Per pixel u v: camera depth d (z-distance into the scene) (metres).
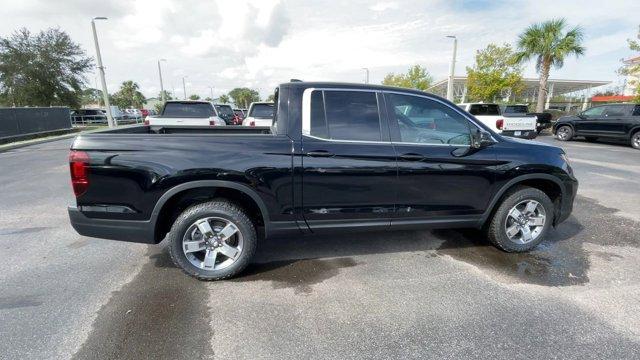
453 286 3.14
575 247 3.99
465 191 3.54
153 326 2.56
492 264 3.57
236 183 3.05
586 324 2.60
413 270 3.44
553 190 3.96
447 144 3.45
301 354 2.30
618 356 2.28
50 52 27.92
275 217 3.21
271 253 3.82
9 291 3.01
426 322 2.62
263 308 2.80
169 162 2.95
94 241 4.12
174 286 3.12
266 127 4.79
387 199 3.37
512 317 2.68
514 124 14.12
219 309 2.78
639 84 16.20
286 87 3.25
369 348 2.36
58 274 3.33
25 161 10.35
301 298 2.95
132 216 2.99
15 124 17.30
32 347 2.33
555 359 2.26
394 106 3.39
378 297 2.96
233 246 3.32
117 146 2.92
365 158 3.22
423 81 35.50
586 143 14.67
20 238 4.22
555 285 3.16
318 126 3.21
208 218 3.14
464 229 4.54
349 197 3.28
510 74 21.50
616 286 3.14
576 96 45.41
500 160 3.56
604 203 5.71
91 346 2.35
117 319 2.64
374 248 3.95
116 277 3.28
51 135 20.03
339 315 2.71
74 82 29.17
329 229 3.36
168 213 3.24
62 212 5.28
